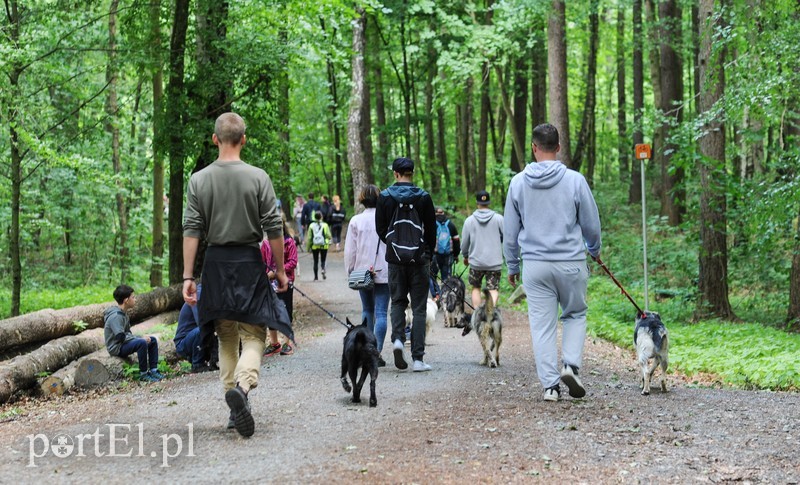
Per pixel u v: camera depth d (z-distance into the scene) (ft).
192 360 30.66
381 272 27.73
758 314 46.01
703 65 43.70
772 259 46.62
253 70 48.24
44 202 67.00
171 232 48.32
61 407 24.44
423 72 106.11
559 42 62.85
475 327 28.89
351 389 23.18
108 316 29.17
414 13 85.10
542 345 21.89
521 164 83.76
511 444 17.04
